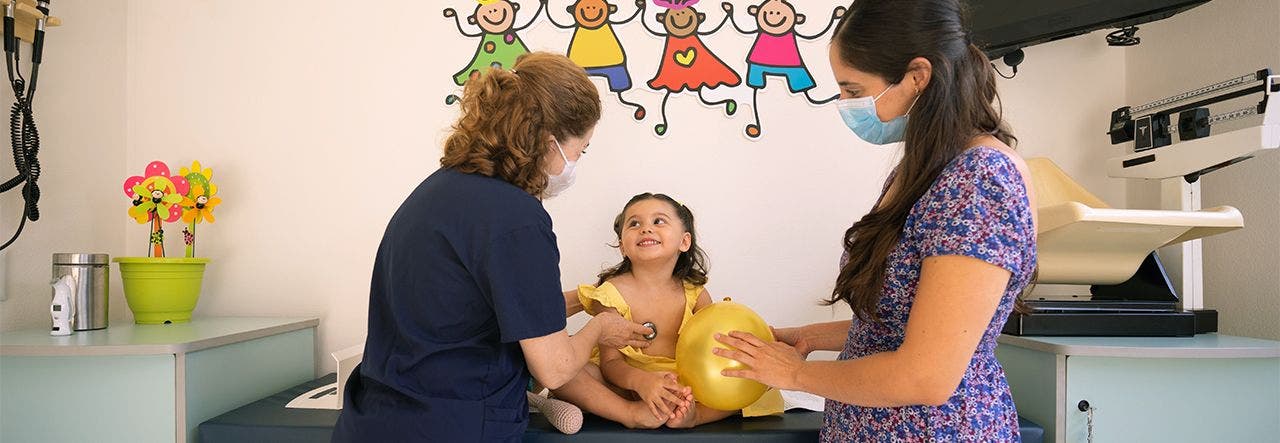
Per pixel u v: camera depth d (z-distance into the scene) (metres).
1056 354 1.38
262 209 2.05
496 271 1.04
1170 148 1.62
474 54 2.04
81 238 1.90
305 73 2.05
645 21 2.03
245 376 1.63
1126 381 1.39
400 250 1.10
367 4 2.05
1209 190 1.87
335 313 2.04
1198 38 1.85
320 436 1.41
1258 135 1.43
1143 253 1.51
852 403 0.95
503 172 1.11
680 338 1.41
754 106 2.02
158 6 2.05
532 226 1.07
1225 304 1.80
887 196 1.05
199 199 1.91
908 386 0.85
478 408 1.11
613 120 2.02
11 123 1.61
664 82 2.02
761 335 1.37
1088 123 2.06
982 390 0.97
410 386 1.10
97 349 1.36
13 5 1.61
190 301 1.87
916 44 0.92
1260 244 1.70
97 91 1.95
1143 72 2.02
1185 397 1.39
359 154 2.04
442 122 2.04
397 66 2.04
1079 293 1.94
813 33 2.03
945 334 0.83
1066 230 1.40
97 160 1.95
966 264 0.84
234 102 2.05
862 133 1.08
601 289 1.63
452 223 1.06
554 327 1.08
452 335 1.10
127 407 1.41
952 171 0.89
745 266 2.02
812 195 2.02
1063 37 1.80
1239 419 1.40
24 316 1.74
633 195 2.02
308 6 2.05
